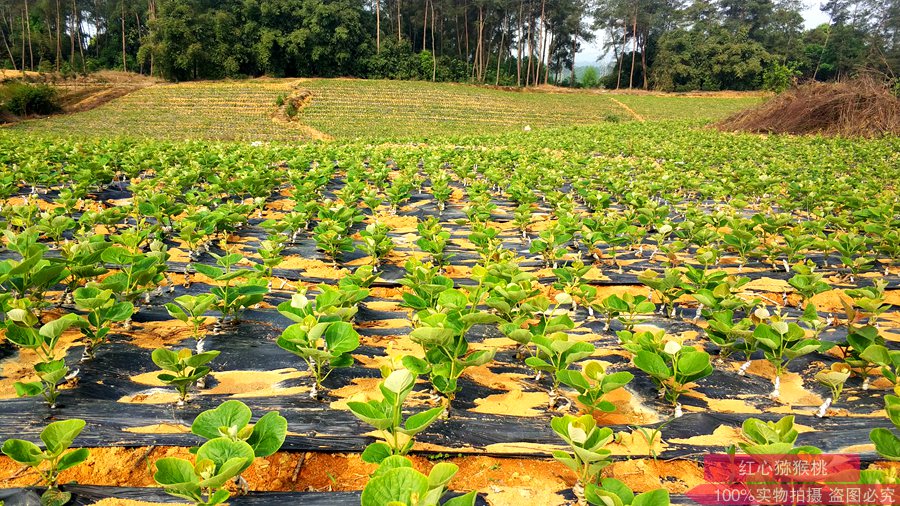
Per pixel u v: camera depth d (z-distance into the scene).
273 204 11.67
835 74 90.25
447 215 11.09
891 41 88.50
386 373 3.52
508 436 3.77
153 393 4.08
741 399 4.41
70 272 5.09
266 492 3.13
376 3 86.06
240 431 2.94
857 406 4.28
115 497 3.06
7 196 9.83
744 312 5.96
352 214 8.80
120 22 82.00
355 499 3.11
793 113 29.19
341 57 76.00
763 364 4.98
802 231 8.27
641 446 3.70
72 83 61.53
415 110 59.34
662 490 2.59
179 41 67.62
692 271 5.95
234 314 5.32
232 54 72.19
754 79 85.44
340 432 3.71
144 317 5.34
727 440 3.79
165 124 46.97
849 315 5.06
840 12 95.69
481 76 88.25
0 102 46.12
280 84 65.00
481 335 5.52
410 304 4.93
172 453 3.49
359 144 25.06
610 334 5.52
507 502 3.19
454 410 4.02
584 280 6.73
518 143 26.75
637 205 10.23
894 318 6.39
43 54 75.50
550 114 62.50
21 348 4.57
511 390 4.37
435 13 89.50
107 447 3.47
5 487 3.12
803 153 21.03
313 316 4.27
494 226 10.32
